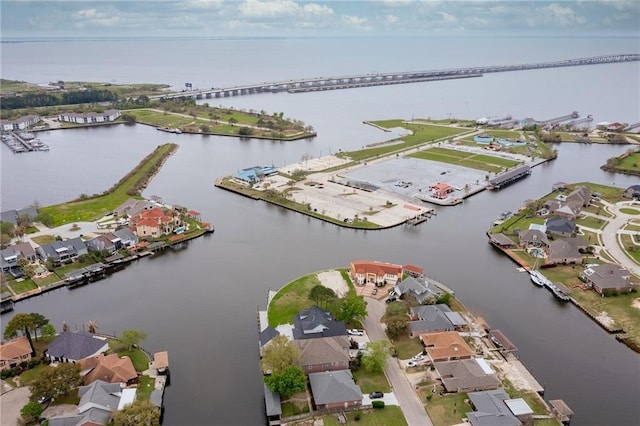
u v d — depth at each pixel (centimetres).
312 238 19462
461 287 15600
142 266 17275
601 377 11556
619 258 17188
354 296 13838
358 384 11150
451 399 10681
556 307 14562
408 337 12862
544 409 10375
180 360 12162
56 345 12038
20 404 10488
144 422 9550
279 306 14175
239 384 11394
